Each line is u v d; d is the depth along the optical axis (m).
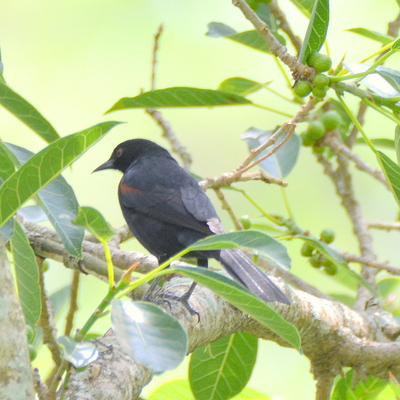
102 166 13.06
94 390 5.49
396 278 10.48
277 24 10.20
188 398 9.09
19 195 5.18
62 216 5.90
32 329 6.36
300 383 13.44
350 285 11.15
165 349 4.72
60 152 5.04
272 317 5.47
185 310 7.41
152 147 12.79
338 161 10.80
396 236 16.97
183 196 10.26
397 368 8.20
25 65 17.67
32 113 6.88
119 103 9.02
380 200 17.06
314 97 8.85
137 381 5.88
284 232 9.99
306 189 17.12
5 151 5.66
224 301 7.80
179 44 17.38
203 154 17.73
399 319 9.45
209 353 8.76
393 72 7.48
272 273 9.39
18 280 6.64
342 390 8.66
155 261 9.36
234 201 17.12
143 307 4.98
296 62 7.83
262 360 13.66
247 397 9.22
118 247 10.00
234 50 17.55
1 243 4.36
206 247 5.37
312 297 8.55
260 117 17.77
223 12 17.38
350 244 16.61
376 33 8.56
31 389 4.27
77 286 9.44
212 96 9.06
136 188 10.58
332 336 8.35
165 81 17.44
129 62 17.58
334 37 16.89
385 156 7.78
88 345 5.16
